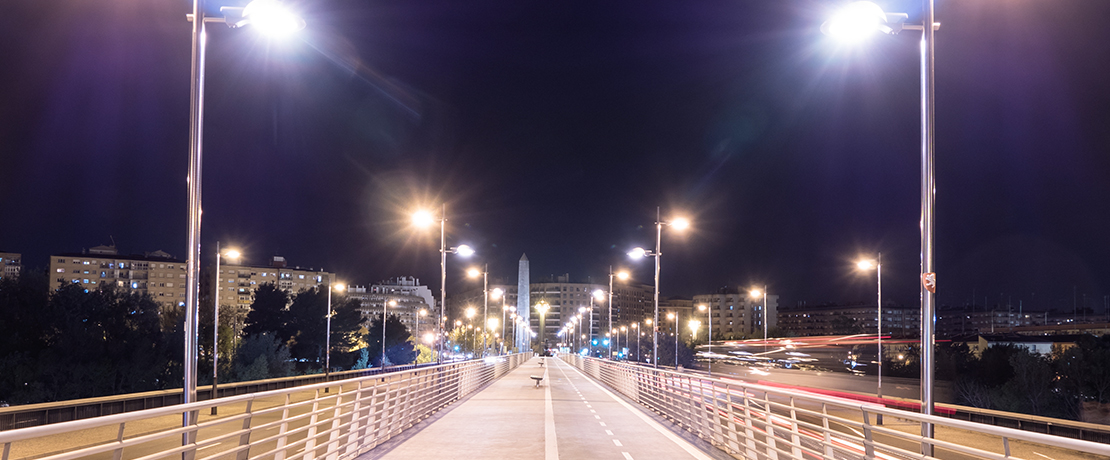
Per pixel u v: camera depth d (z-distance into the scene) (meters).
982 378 75.56
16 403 54.47
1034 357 66.25
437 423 22.94
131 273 162.25
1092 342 65.69
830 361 186.50
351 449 15.13
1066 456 21.78
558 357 168.62
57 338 62.31
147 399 28.48
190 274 13.27
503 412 27.05
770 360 189.00
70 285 66.00
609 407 29.88
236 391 37.31
